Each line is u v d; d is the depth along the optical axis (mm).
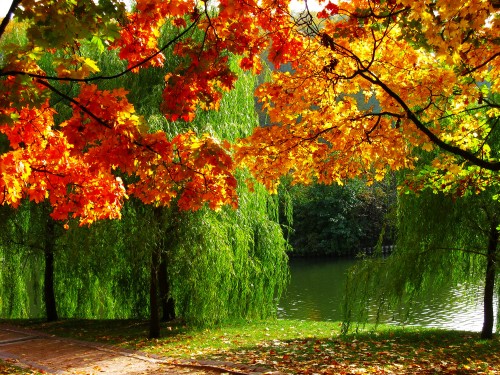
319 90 7293
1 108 4621
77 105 4891
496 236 12539
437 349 11703
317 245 44219
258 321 16031
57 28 4547
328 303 23219
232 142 14477
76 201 6609
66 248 15391
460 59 6043
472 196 12242
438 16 5168
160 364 10633
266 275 15953
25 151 6176
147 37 5992
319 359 10609
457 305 20812
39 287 17953
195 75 5871
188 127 13266
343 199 44438
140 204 13406
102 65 13977
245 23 6207
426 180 8625
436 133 6793
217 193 5734
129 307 16406
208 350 11812
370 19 6379
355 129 6926
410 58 7012
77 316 17000
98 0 4668
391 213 13398
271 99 7387
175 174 5422
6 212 15172
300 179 7742
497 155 11734
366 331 14266
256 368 9719
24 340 13750
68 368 10430
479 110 9109
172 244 14000
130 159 4941
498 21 5914
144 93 13742
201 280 13766
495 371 9445
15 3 4508
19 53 5000
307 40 7059
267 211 16781
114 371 10109
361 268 13383
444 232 12578
